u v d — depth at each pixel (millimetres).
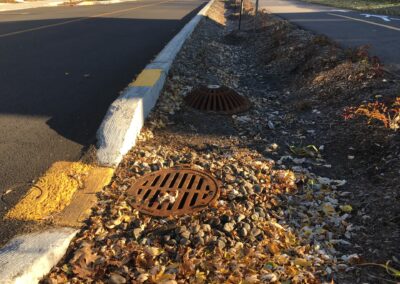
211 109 5215
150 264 2340
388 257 2479
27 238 2467
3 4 22656
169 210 2900
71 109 4758
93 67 6840
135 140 4086
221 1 34094
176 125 4688
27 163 3475
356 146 4062
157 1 32656
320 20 14406
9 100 5062
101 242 2531
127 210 2877
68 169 3369
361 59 6160
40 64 7043
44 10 20719
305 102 5559
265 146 4324
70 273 2270
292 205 3107
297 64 7477
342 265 2432
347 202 3184
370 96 4957
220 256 2422
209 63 7887
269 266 2359
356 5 22469
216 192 3148
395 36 10031
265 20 13289
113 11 19766
